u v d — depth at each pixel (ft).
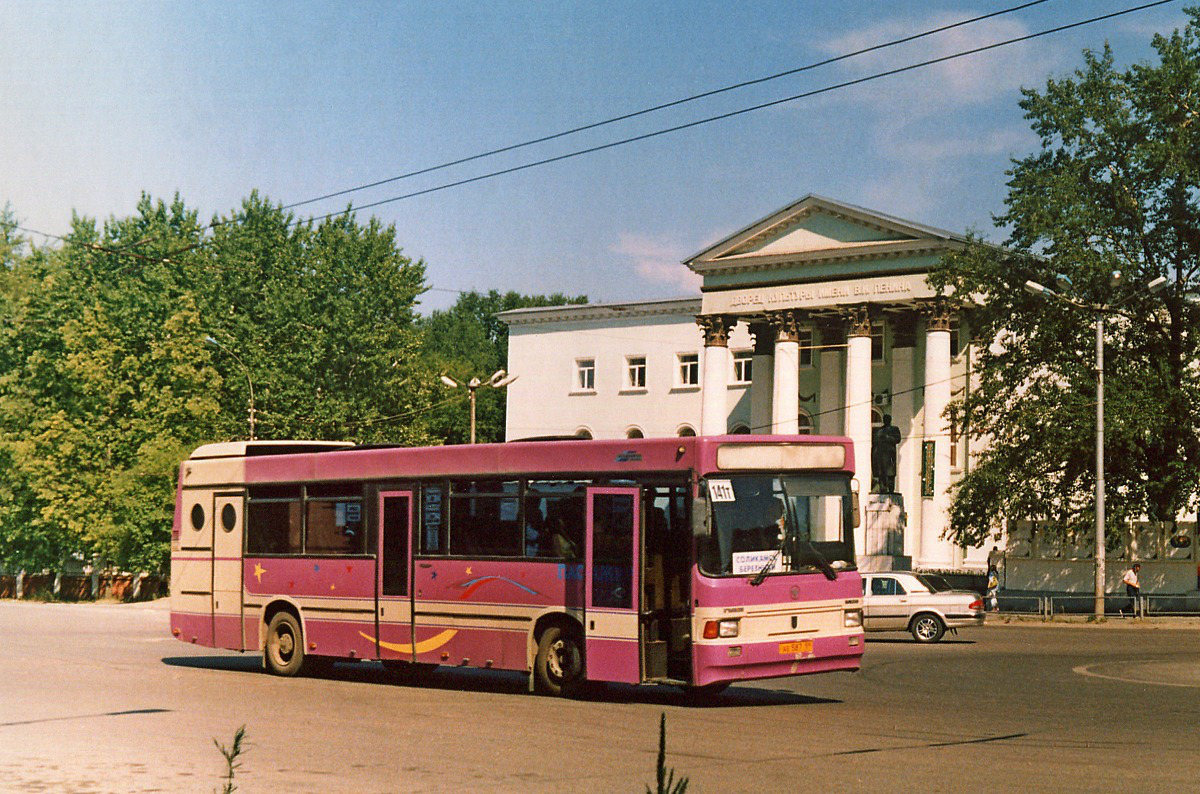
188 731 44.68
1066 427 144.56
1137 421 141.69
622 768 36.63
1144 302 150.51
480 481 60.13
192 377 197.98
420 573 61.98
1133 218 152.76
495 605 58.75
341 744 41.60
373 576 64.18
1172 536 152.05
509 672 71.51
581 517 55.98
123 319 200.34
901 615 103.96
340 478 66.59
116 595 211.41
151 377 197.98
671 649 52.85
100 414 199.31
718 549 51.93
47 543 212.23
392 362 237.25
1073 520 151.33
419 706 53.16
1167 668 75.97
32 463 196.65
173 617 74.69
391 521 63.72
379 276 235.40
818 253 200.23
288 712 50.75
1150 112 152.35
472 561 59.88
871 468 199.62
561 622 56.54
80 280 212.02
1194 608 144.36
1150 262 153.79
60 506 194.90
